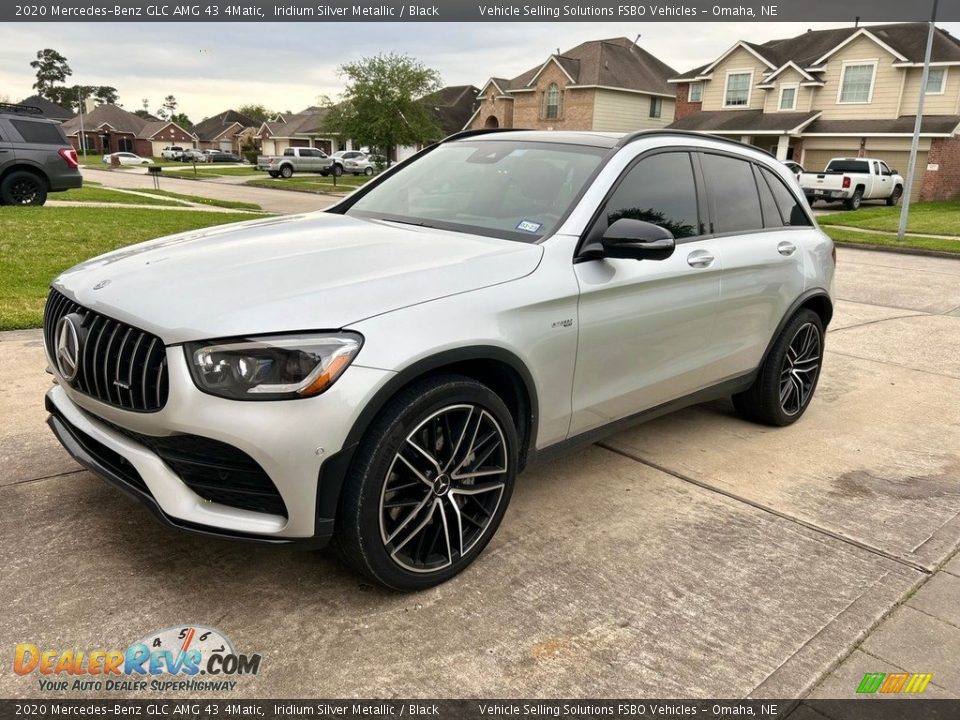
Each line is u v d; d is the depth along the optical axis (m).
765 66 34.62
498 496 2.90
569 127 41.75
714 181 3.99
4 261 8.06
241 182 36.28
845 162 27.89
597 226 3.22
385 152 41.44
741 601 2.78
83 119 91.69
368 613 2.59
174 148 75.75
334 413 2.30
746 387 4.39
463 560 2.82
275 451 2.28
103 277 2.81
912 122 30.50
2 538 2.89
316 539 2.42
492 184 3.57
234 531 2.37
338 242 3.10
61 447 3.73
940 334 7.46
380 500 2.49
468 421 2.70
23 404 4.25
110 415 2.54
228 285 2.55
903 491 3.82
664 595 2.79
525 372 2.86
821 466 4.09
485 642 2.48
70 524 3.02
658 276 3.40
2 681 2.19
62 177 14.87
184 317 2.37
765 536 3.28
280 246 3.04
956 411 5.14
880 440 4.54
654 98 42.62
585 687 2.30
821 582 2.93
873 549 3.20
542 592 2.77
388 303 2.49
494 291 2.75
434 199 3.65
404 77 37.88
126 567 2.76
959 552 3.22
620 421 3.52
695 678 2.36
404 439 2.50
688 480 3.82
